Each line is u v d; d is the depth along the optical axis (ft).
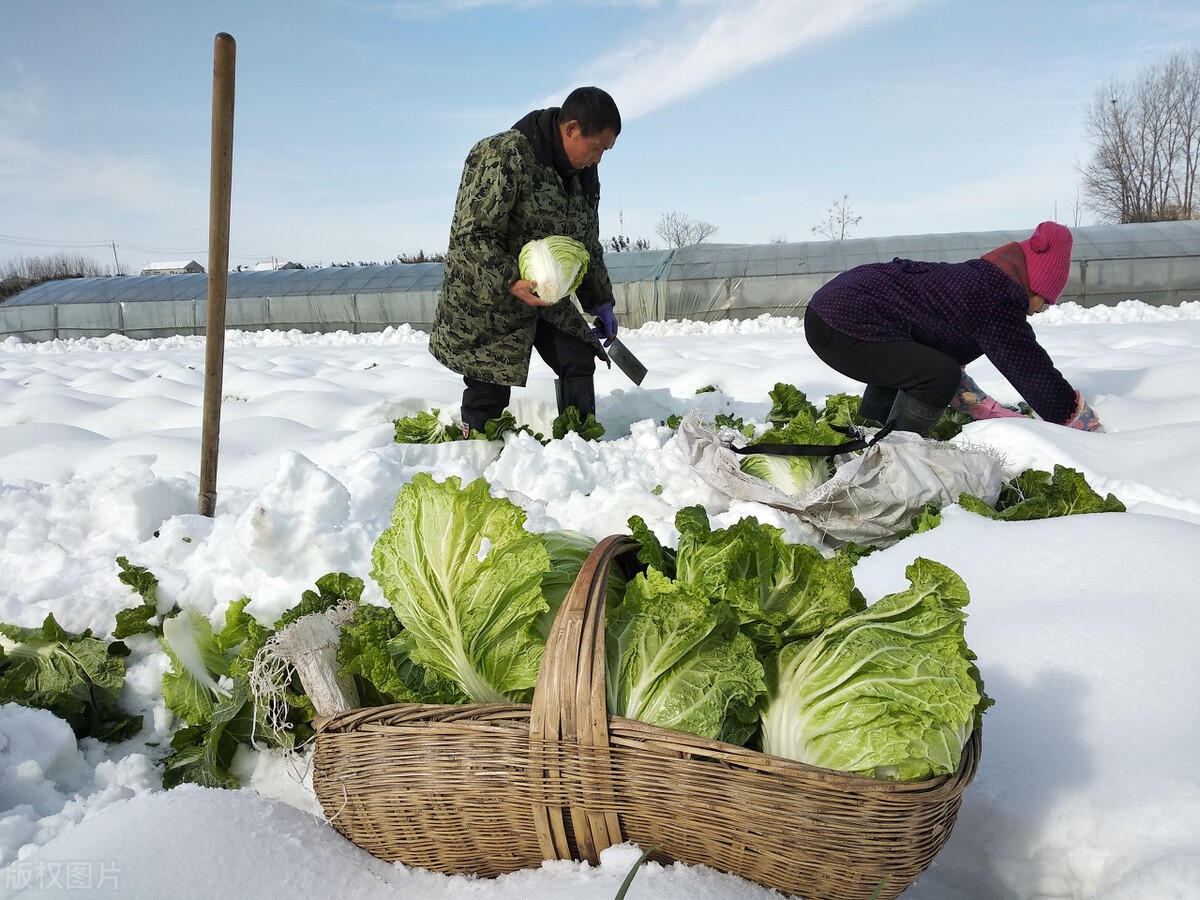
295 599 9.68
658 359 34.45
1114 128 171.42
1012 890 6.42
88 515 12.72
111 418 24.31
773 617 6.17
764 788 5.41
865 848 5.46
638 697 5.94
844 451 12.69
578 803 5.69
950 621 5.97
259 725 8.12
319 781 6.50
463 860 6.28
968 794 6.79
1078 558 9.26
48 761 8.07
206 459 12.05
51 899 5.41
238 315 66.59
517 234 17.22
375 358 37.76
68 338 68.28
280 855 6.12
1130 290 54.80
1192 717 6.96
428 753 5.95
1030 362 15.49
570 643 5.68
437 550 6.45
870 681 5.81
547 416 22.41
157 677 9.40
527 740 5.70
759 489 12.46
